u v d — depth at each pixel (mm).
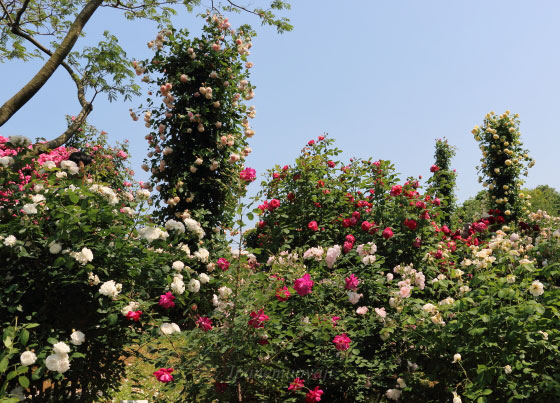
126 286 3295
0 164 3197
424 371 3475
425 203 4879
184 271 3486
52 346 2830
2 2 7250
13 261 2936
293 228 5105
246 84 7152
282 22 7918
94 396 3354
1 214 3076
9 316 2879
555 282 4398
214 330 3260
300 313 3711
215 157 6910
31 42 7258
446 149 15562
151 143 6961
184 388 3109
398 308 3541
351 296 3691
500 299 3205
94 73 8695
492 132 8867
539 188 24578
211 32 7312
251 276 3375
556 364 2883
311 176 5555
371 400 3799
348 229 5082
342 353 3449
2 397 2400
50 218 3184
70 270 3053
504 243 3875
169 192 6578
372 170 5465
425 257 4508
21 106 6125
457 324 3041
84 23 6688
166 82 7059
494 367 2754
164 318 3174
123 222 3463
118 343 3141
